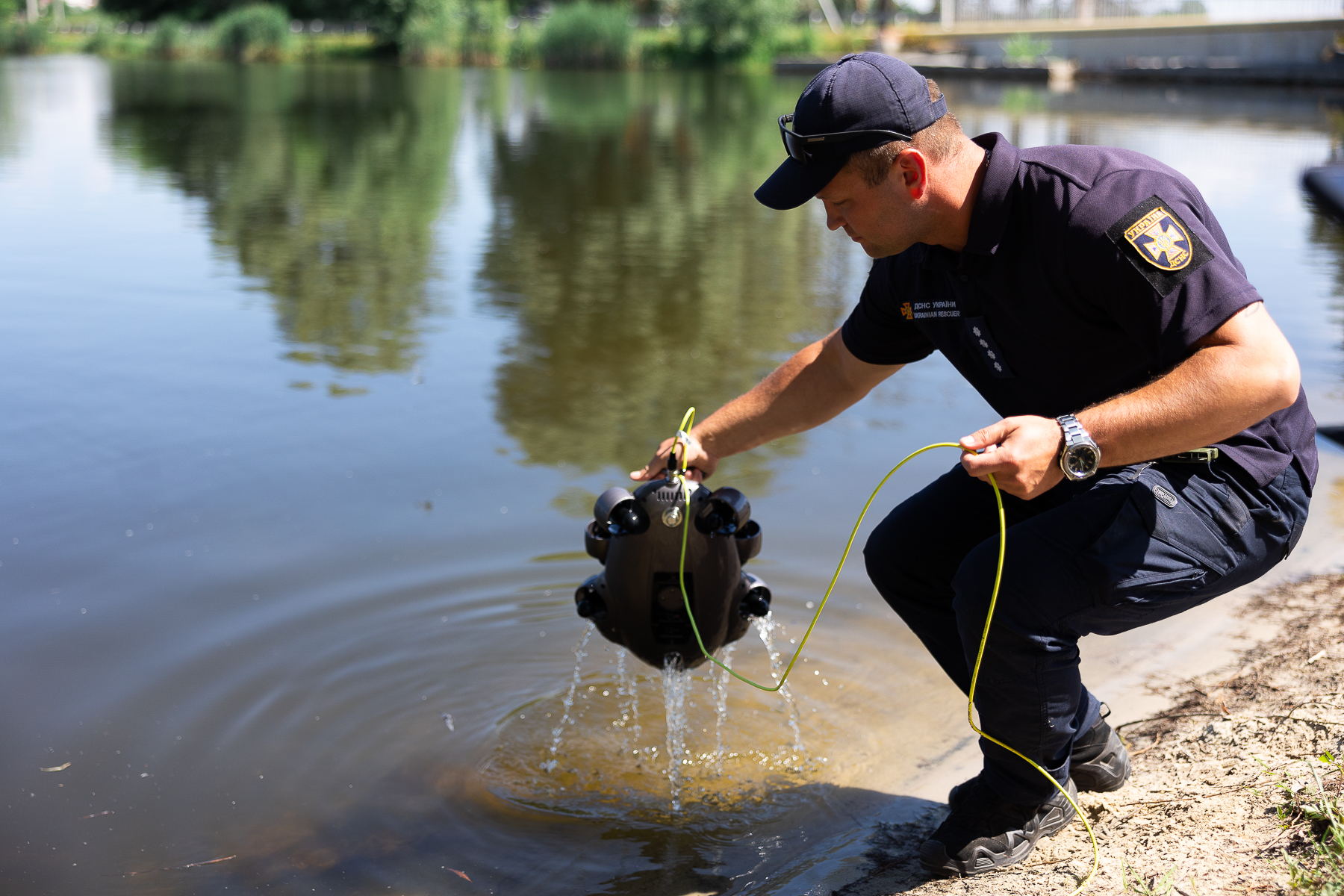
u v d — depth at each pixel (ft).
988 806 7.95
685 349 21.68
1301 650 10.71
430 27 157.17
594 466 16.10
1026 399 7.86
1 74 116.78
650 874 8.48
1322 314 23.40
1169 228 6.72
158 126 63.82
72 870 8.44
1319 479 15.37
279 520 14.34
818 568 13.26
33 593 12.47
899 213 7.29
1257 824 7.70
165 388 19.15
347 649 11.55
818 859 8.52
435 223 35.12
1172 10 113.60
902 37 138.31
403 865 8.58
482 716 10.55
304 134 61.05
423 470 15.92
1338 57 93.61
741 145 58.34
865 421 17.98
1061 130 58.85
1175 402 6.47
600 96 94.32
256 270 28.07
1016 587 7.20
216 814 9.14
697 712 10.69
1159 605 7.27
